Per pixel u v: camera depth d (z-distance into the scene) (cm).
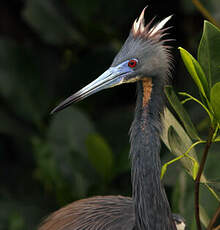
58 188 810
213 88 348
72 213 584
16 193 997
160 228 475
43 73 1048
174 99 396
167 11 1072
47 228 596
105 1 1048
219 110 357
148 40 473
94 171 851
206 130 862
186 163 418
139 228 481
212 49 376
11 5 1150
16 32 1165
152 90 468
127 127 1007
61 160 841
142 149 466
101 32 1014
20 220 783
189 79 1000
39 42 1138
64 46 1097
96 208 570
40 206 916
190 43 1042
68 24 1058
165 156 730
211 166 580
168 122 457
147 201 470
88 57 1034
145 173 466
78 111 887
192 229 502
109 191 874
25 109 1002
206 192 576
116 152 984
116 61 482
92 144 780
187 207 572
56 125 870
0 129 977
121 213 542
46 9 1045
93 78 1051
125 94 1085
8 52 1020
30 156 1050
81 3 1044
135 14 1071
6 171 1058
